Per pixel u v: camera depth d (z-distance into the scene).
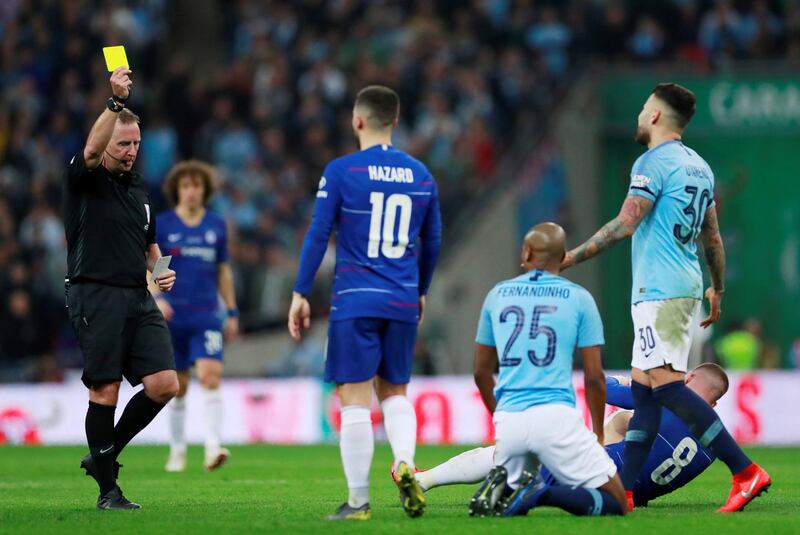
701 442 27.02
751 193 81.62
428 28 88.44
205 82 94.38
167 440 64.12
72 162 27.12
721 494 33.06
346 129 84.81
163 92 84.31
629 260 81.50
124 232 27.41
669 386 27.00
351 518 24.67
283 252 75.94
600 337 25.00
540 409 24.45
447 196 76.75
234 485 36.84
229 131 83.19
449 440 62.06
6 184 78.81
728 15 88.12
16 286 69.81
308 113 84.00
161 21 92.44
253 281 74.19
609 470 24.97
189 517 26.03
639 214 27.22
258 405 64.12
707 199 27.83
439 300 72.50
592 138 80.50
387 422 25.23
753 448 56.94
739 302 82.19
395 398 25.31
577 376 59.41
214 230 42.25
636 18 88.38
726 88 80.44
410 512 24.64
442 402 62.28
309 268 24.84
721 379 29.20
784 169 81.25
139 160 81.25
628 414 29.78
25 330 68.81
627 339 81.38
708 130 80.81
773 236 81.75
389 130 25.70
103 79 84.44
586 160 80.31
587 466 24.73
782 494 32.44
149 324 27.92
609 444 28.78
